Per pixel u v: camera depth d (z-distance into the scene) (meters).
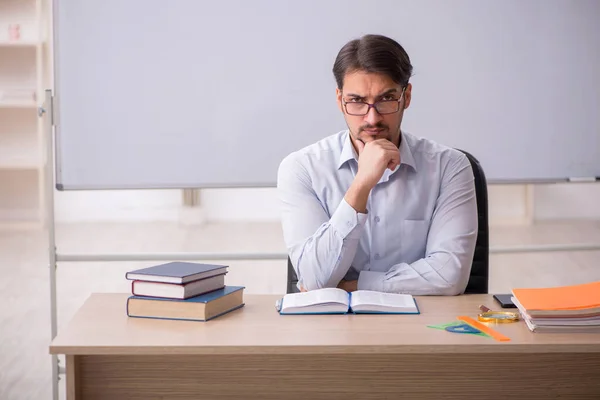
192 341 1.58
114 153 3.05
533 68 3.17
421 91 3.14
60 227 7.21
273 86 3.08
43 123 7.28
